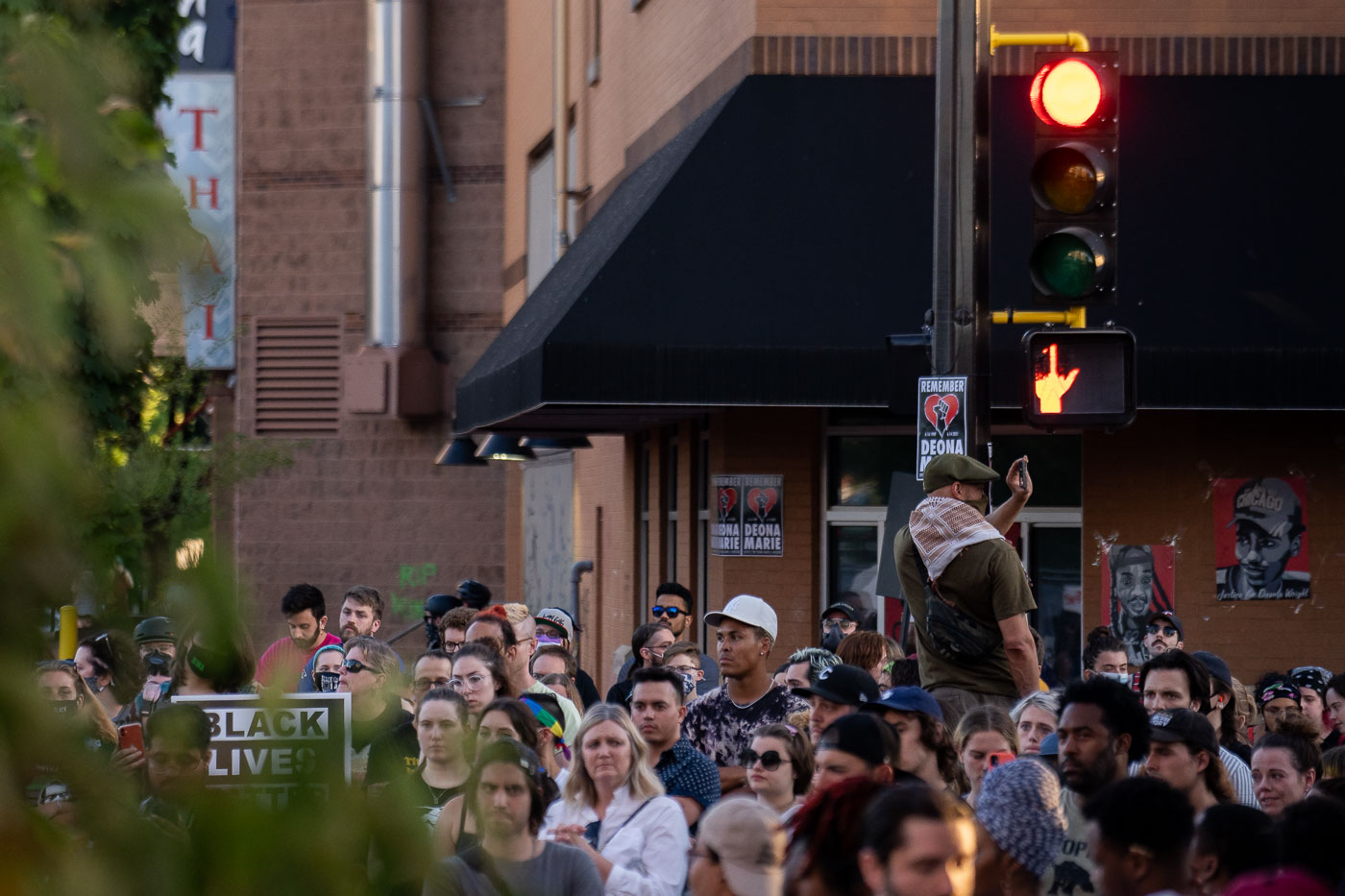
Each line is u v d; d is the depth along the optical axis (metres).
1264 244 32.06
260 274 72.94
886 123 33.75
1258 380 31.02
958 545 17.97
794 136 33.62
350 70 72.69
